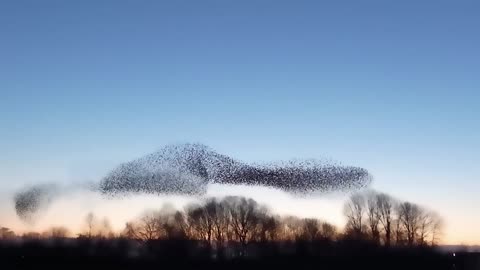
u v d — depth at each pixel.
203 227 116.06
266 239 115.31
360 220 117.38
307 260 109.94
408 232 118.06
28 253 99.81
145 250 107.62
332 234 115.00
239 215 117.81
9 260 97.38
